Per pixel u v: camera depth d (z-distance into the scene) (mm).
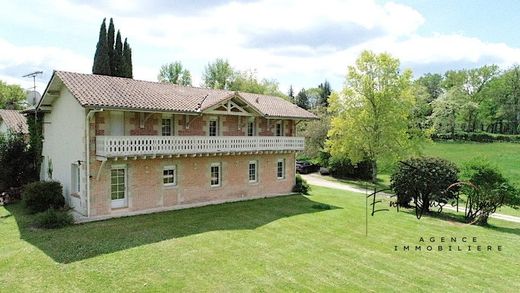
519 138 62781
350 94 35812
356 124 35219
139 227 16906
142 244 14500
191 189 22344
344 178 42438
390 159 34281
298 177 29516
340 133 36625
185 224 17719
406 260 13719
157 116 21016
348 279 11766
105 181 18797
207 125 23359
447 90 78000
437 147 62750
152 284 10945
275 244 15086
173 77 63125
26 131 30469
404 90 34812
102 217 18469
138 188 20000
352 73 35594
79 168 19500
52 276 11391
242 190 25250
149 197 20469
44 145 24469
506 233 18516
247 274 11891
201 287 10836
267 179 26891
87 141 18141
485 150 58344
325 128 46250
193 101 22656
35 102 25766
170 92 23266
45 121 24062
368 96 34938
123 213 19422
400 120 34125
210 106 21547
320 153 46344
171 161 21359
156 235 15734
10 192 22656
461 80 79062
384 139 34281
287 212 21234
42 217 16734
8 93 63688
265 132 26734
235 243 15023
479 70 77750
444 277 12172
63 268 12000
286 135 28094
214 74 63750
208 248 14289
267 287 10961
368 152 35531
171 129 21719
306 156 50125
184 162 21906
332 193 29875
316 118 28516
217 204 22938
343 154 36812
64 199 20562
